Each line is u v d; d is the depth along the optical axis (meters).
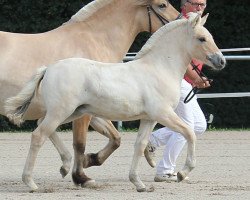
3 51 12.58
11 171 15.11
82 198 11.53
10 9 23.56
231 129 24.56
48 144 19.77
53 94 11.91
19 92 12.42
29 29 23.69
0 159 16.91
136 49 23.98
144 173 15.13
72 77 11.91
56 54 12.84
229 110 24.80
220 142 20.64
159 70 12.28
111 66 12.19
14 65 12.53
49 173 14.96
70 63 12.02
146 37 24.02
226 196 11.84
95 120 13.63
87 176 13.75
